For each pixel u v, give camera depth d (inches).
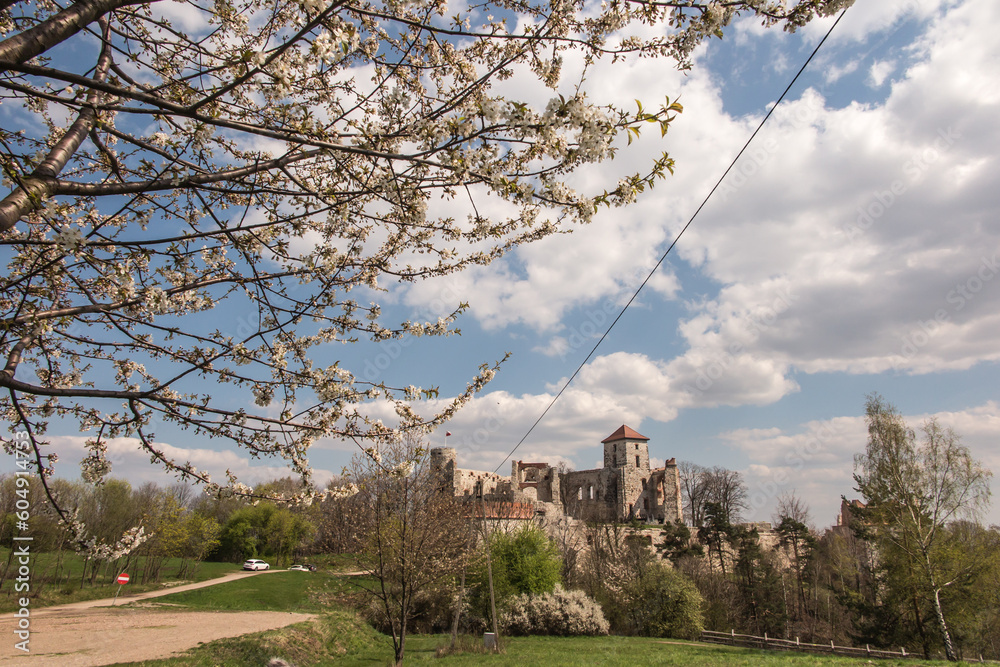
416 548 620.4
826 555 1898.4
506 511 1689.2
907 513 1074.1
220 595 1222.9
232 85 115.0
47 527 952.9
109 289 157.4
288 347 199.5
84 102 109.1
